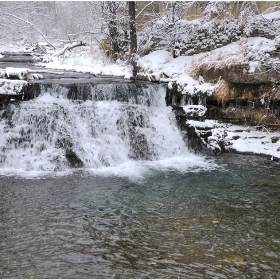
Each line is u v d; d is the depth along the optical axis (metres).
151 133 10.54
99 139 9.88
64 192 7.29
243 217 6.23
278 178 8.29
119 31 18.30
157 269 4.62
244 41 11.99
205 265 4.72
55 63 19.42
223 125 11.30
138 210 6.47
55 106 10.02
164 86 12.04
